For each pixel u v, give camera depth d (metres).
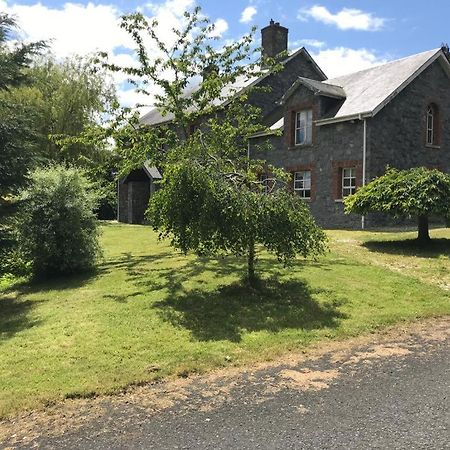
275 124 22.36
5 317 7.60
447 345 5.84
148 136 13.76
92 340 6.05
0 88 10.62
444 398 4.26
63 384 4.71
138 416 4.05
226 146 13.03
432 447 3.43
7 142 9.24
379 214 17.94
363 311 7.29
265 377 4.88
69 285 9.75
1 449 3.57
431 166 19.97
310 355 5.55
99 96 28.03
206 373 5.02
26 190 10.33
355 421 3.85
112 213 32.53
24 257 10.69
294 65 25.47
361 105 18.44
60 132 26.55
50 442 3.65
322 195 19.64
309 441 3.55
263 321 6.79
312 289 8.30
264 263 10.23
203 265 10.46
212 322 6.76
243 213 7.27
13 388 4.66
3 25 10.42
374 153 17.88
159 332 6.34
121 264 11.66
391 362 5.25
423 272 9.88
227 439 3.62
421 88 19.53
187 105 15.17
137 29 14.23
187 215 7.52
